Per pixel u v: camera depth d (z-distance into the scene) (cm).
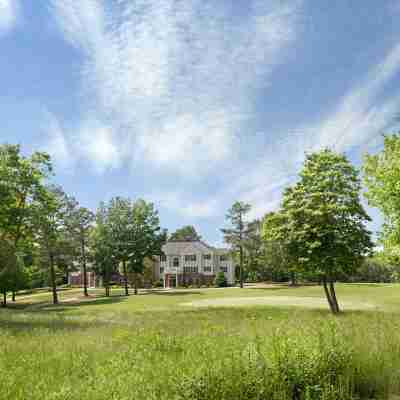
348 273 3006
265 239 3344
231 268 11075
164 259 11219
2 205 3900
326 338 781
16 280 5762
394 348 855
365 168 2373
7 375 671
